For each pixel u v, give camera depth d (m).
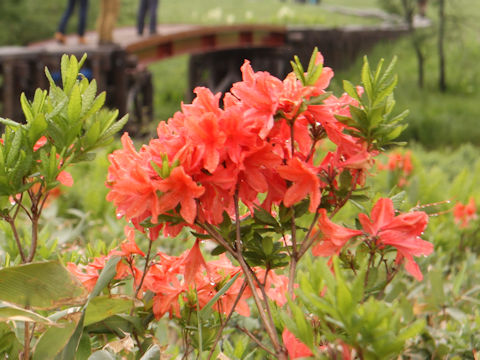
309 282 0.96
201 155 1.02
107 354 1.17
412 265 1.09
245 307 1.32
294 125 1.11
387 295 1.67
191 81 19.66
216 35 16.44
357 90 1.13
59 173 1.15
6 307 1.02
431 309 1.90
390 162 3.91
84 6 12.36
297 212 1.16
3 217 1.16
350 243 1.11
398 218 1.10
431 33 23.16
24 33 19.58
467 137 17.22
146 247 2.54
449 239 2.90
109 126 1.22
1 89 11.28
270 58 18.95
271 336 1.09
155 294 1.35
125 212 1.08
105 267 1.22
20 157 1.10
